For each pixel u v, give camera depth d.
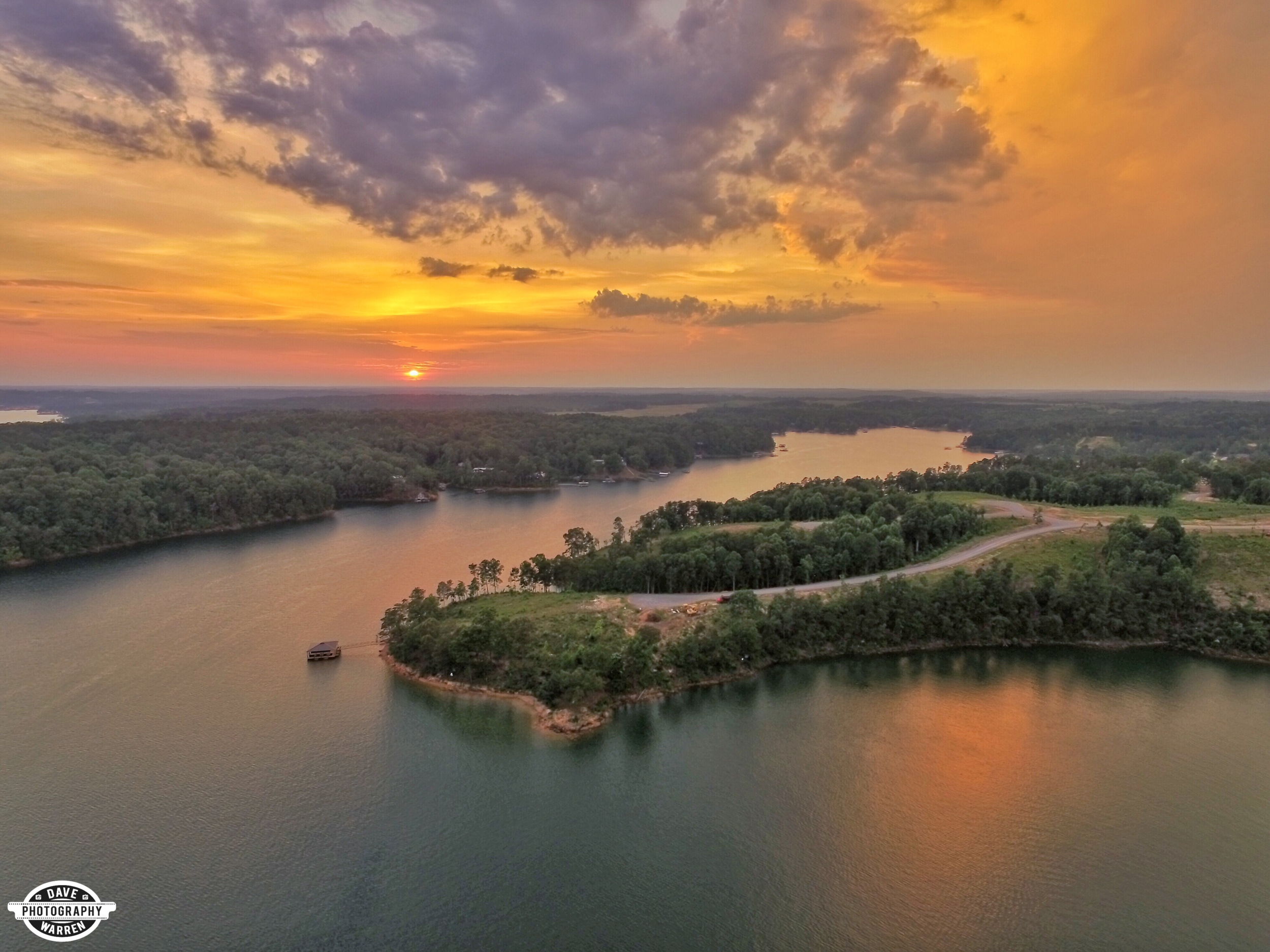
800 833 109.62
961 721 143.50
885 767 127.25
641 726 142.12
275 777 123.44
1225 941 88.88
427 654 162.62
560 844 107.62
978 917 93.00
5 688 155.75
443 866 102.88
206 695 152.75
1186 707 149.00
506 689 153.12
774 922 92.69
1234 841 106.88
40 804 115.44
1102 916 92.94
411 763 128.38
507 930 91.56
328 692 154.50
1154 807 115.12
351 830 110.38
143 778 122.56
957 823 111.81
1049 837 108.25
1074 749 132.88
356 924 92.31
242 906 95.06
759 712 147.50
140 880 99.44
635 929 91.69
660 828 111.19
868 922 92.56
